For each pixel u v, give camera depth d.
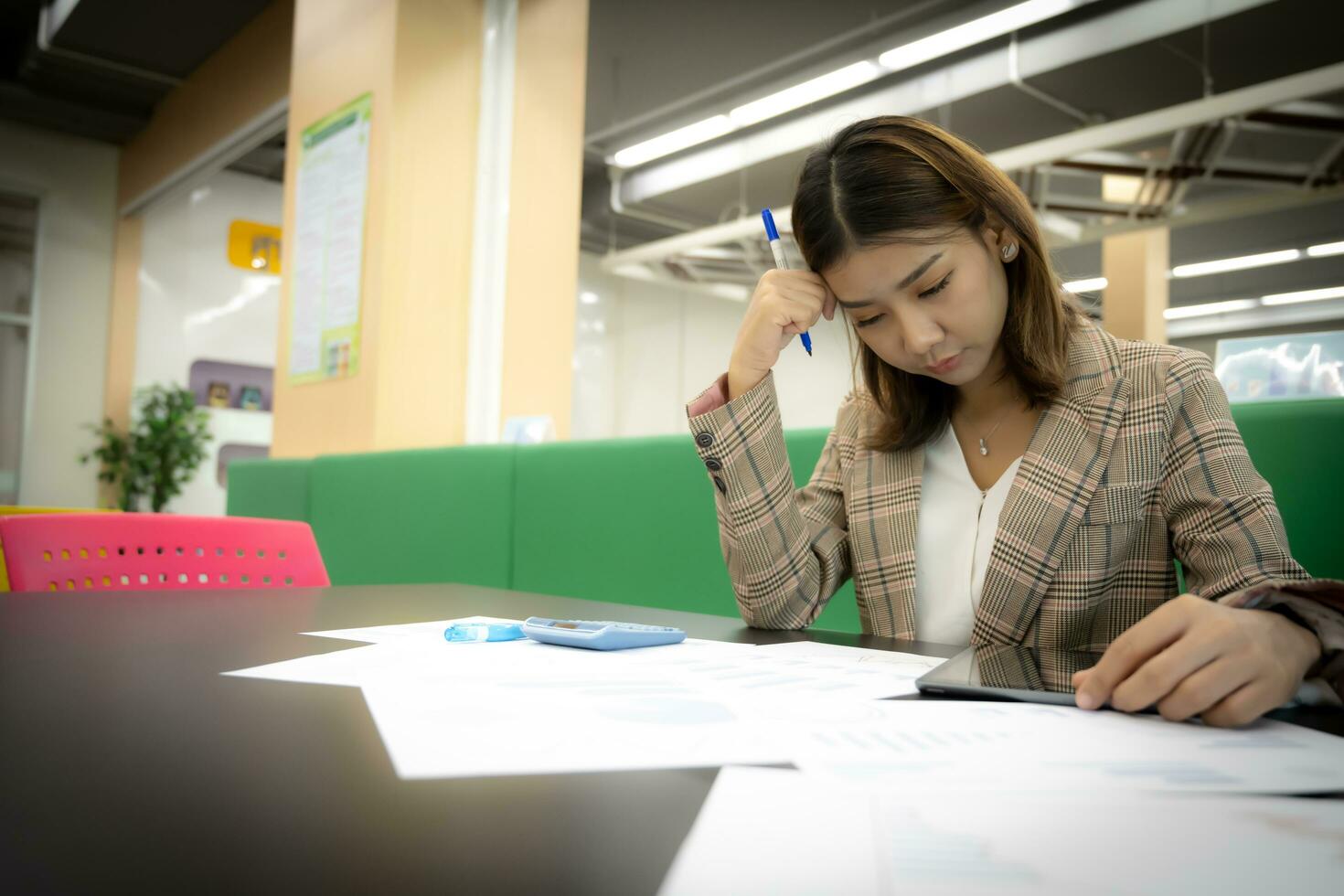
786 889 0.22
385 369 2.92
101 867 0.22
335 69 3.27
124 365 7.29
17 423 7.02
